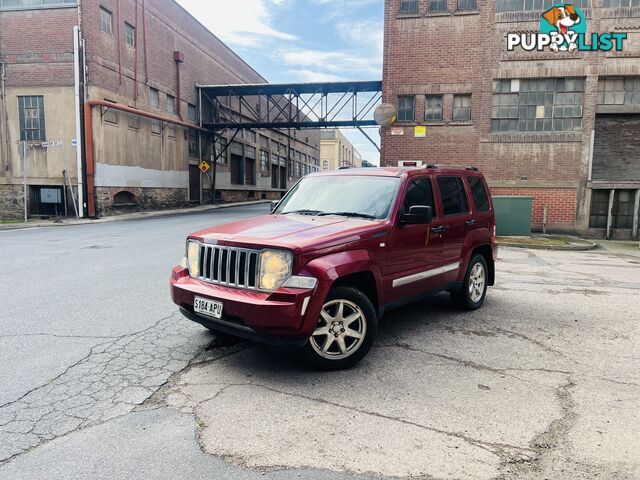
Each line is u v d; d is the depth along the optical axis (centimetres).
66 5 2000
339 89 2836
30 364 406
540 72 1709
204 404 341
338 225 436
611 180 1748
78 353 434
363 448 288
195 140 3036
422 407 343
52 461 268
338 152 8619
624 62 1669
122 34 2228
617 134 1748
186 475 258
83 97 2006
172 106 2747
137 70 2352
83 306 588
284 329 366
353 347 414
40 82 2041
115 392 357
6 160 2075
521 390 375
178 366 410
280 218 482
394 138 1825
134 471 261
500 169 1762
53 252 1021
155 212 2406
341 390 369
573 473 266
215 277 410
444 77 1775
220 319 391
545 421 325
